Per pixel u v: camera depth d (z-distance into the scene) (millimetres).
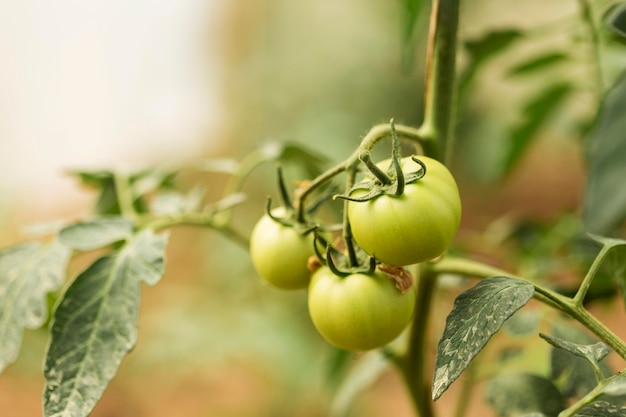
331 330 494
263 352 1408
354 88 2324
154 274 515
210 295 1589
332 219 721
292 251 520
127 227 552
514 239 790
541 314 592
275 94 2268
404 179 466
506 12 2447
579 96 885
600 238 478
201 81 2557
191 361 1451
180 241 2277
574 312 459
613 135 531
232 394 1760
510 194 2605
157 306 1817
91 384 491
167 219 608
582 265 715
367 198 464
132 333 502
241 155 2232
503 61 1781
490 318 438
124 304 509
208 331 1445
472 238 813
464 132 2205
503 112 1761
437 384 431
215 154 2512
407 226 458
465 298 451
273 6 2461
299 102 2250
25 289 549
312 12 2426
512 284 451
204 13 2553
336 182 533
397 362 590
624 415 446
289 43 2373
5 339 537
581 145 837
